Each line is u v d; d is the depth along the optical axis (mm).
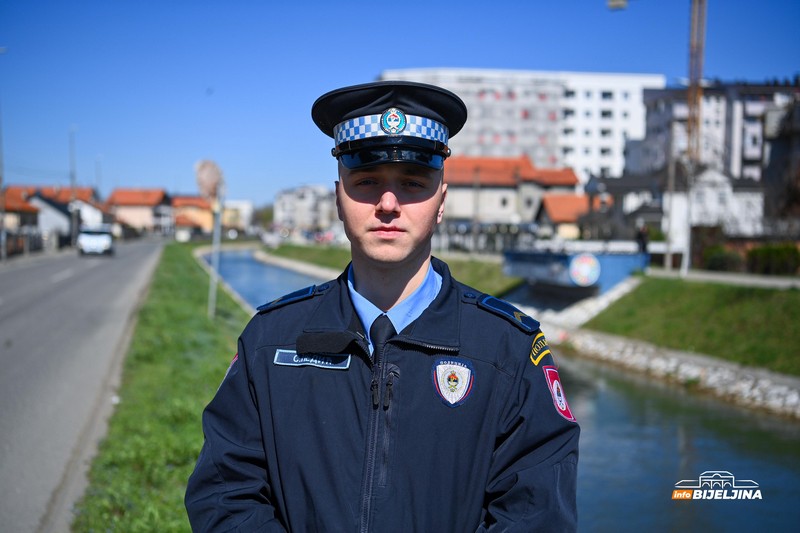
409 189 1768
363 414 1680
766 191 38625
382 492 1616
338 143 1789
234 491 1739
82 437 6230
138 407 7102
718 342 14719
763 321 14359
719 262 23766
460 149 88812
